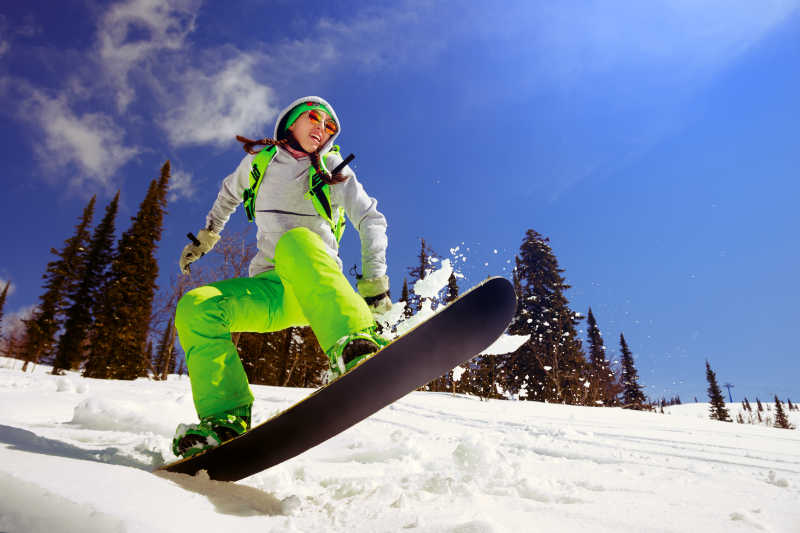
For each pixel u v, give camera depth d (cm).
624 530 81
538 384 1878
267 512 92
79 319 2403
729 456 239
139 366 2047
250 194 176
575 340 1948
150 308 2172
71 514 60
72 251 2520
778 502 106
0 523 57
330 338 127
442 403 667
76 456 114
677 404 8362
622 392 1828
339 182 160
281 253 146
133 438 191
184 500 82
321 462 179
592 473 149
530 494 111
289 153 168
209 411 129
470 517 85
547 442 249
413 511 91
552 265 2408
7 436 112
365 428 276
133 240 2298
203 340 136
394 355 98
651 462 196
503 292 102
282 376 2306
